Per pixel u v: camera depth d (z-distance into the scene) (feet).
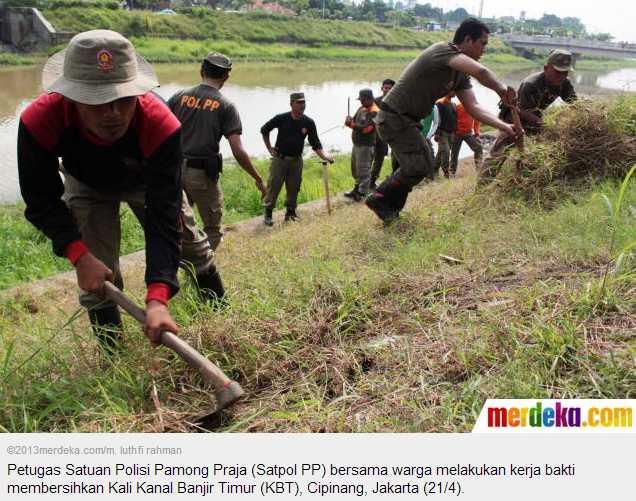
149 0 249.34
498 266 12.09
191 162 18.03
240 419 8.25
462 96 18.52
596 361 7.82
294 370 9.39
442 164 35.53
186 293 12.12
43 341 11.13
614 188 17.80
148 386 8.95
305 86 122.21
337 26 263.49
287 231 24.61
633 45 203.82
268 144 28.76
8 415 8.59
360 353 9.47
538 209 17.52
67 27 169.99
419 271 12.34
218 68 18.37
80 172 9.41
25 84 103.96
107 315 10.43
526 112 20.71
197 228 11.67
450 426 7.27
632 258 10.40
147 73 8.70
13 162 50.72
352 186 42.22
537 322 8.86
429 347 9.20
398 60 247.29
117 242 10.71
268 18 239.50
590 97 21.39
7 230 29.07
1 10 145.89
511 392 7.48
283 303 11.16
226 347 9.80
